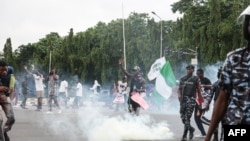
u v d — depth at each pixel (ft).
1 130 28.89
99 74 250.16
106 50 247.91
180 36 193.88
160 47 208.74
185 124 39.91
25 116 66.39
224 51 168.76
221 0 208.95
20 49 350.84
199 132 47.47
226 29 166.40
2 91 32.53
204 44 175.11
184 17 192.65
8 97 33.19
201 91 42.04
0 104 33.01
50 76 78.79
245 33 12.26
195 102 40.11
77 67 251.80
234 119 11.96
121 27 255.09
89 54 252.42
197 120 41.98
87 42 262.88
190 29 190.08
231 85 12.19
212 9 175.01
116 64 248.52
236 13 171.83
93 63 248.73
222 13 207.31
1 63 32.73
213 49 172.76
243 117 11.83
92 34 281.95
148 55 210.18
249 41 12.19
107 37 251.80
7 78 33.24
